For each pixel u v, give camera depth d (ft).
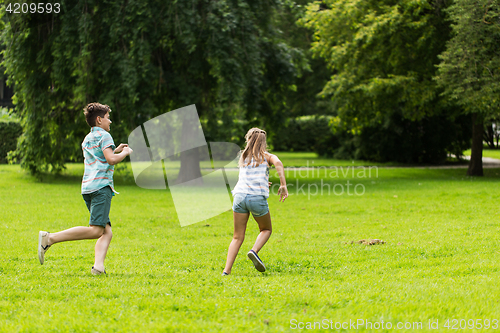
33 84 47.19
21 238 20.92
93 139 13.82
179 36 44.57
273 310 10.09
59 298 11.15
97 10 45.42
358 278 13.42
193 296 11.14
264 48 52.80
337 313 9.76
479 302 10.39
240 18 46.83
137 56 44.55
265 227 14.66
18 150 51.96
